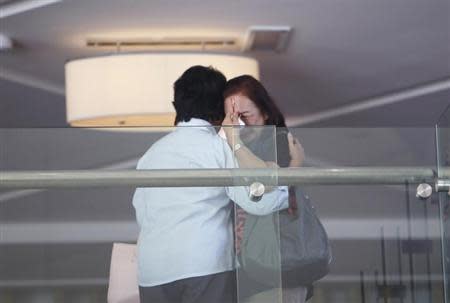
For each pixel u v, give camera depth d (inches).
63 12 618.5
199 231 315.0
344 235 324.5
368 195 326.0
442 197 326.6
